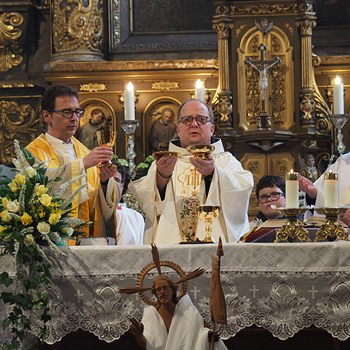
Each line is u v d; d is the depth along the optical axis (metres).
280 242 7.25
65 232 7.26
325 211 7.39
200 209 7.93
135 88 14.38
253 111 13.90
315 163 13.92
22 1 14.88
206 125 8.91
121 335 7.01
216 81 14.34
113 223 8.65
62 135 9.13
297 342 7.26
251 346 7.29
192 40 14.89
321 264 6.91
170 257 6.94
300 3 13.91
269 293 6.93
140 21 15.00
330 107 14.34
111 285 6.99
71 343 7.34
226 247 6.93
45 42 15.20
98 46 14.75
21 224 7.08
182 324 6.46
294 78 13.96
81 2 14.64
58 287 7.02
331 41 14.77
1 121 14.79
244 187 8.57
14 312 6.84
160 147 14.30
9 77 15.02
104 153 8.33
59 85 9.13
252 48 13.98
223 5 13.95
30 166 7.39
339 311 6.90
